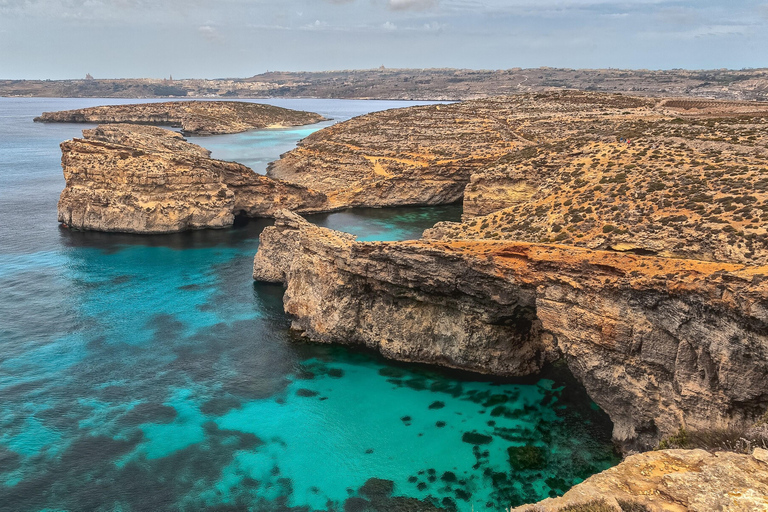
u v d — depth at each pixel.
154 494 33.78
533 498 33.34
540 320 43.69
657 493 19.23
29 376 47.44
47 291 67.38
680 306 31.47
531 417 42.03
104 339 54.81
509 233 48.56
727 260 33.12
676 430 32.88
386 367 50.16
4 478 34.78
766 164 43.00
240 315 61.19
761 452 20.80
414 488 34.47
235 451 38.06
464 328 47.59
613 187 47.59
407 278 47.25
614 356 36.34
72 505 32.72
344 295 53.09
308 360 51.44
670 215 39.88
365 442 39.16
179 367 49.59
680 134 58.00
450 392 45.75
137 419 41.62
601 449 38.00
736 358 29.05
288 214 69.06
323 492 34.16
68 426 40.47
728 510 17.50
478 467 36.31
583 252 38.28
